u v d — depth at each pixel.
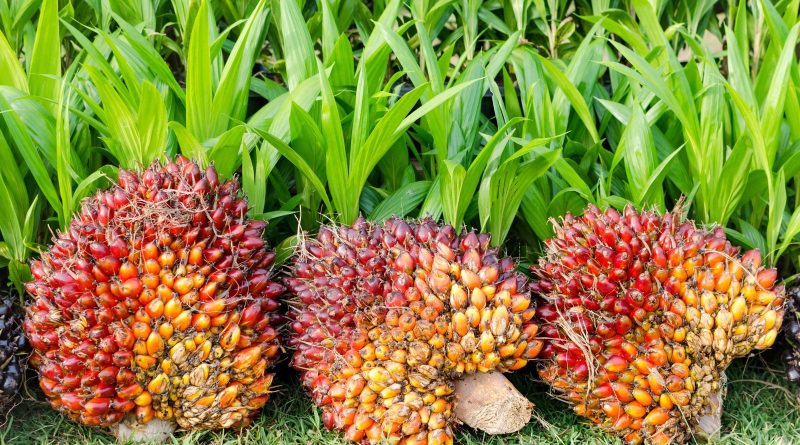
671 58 2.25
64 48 2.64
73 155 2.22
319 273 2.07
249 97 2.54
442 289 2.00
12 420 2.11
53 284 2.00
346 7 2.60
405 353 2.00
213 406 2.03
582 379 2.05
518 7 2.58
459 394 2.05
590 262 2.03
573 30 2.67
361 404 2.02
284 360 2.23
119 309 1.98
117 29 2.48
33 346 2.06
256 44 2.37
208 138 2.26
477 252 2.04
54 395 2.06
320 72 2.12
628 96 2.43
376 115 2.30
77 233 2.01
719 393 2.06
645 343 2.02
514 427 2.04
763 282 2.03
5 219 2.18
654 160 2.22
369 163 2.19
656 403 2.03
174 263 1.99
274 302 2.09
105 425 2.03
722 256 2.02
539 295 2.15
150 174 2.04
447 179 2.19
